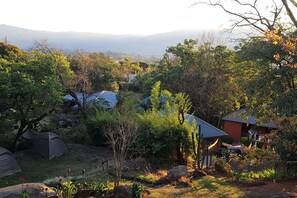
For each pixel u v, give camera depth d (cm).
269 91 1449
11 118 1886
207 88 3006
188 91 3056
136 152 1616
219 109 2984
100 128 2139
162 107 1969
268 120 1447
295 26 1478
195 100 3055
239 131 2867
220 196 995
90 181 1157
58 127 2755
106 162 1580
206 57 3111
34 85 1886
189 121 1905
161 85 3206
